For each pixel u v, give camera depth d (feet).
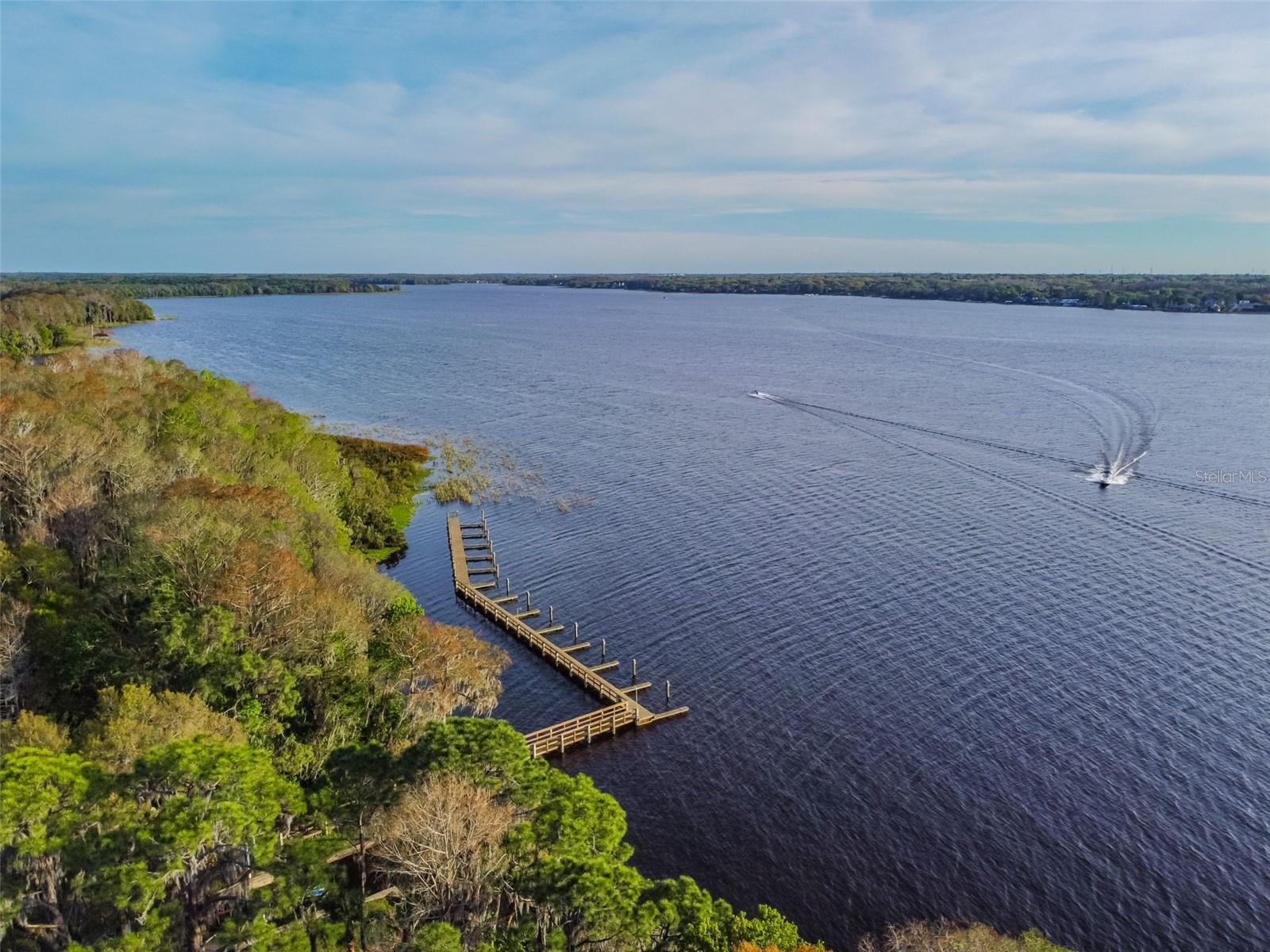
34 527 151.02
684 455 342.64
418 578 232.73
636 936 80.07
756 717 163.73
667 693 172.35
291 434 260.62
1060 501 274.77
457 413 432.25
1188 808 135.54
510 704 171.32
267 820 84.69
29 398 189.16
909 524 257.55
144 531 131.23
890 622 196.24
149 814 81.51
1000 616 197.26
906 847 131.13
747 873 127.54
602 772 150.51
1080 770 145.07
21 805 72.28
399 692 137.90
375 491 279.90
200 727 97.81
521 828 88.79
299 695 123.13
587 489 299.58
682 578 223.30
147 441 194.90
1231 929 115.34
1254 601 199.21
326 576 155.63
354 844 100.58
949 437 361.30
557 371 574.15
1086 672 172.86
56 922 78.18
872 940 114.62
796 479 305.94
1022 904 120.47
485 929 88.22
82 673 116.26
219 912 86.53
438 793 86.89
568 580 225.76
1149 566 221.25
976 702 164.55
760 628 196.44
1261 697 161.79
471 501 288.92
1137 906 119.24
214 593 122.93
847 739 156.04
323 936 85.05
